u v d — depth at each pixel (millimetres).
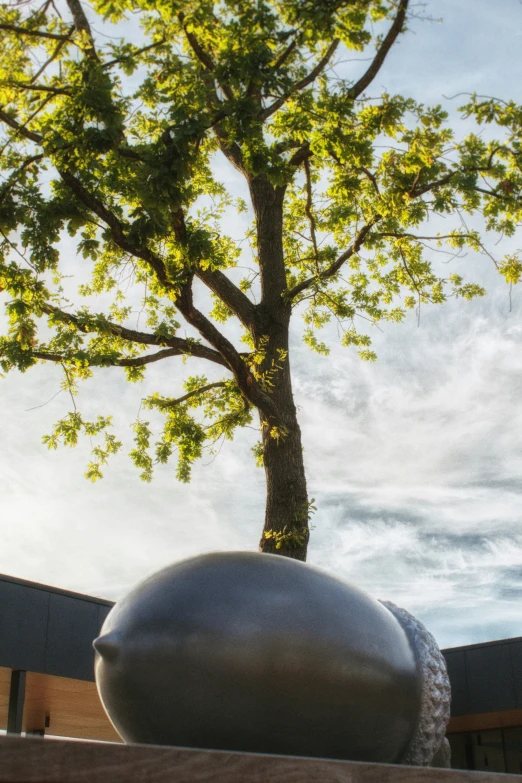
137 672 3473
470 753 20203
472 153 9688
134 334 11328
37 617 15242
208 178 13242
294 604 3637
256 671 3404
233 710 3389
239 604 3553
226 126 8211
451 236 11141
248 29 7992
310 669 3490
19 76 8344
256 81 8008
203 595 3592
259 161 8406
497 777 2834
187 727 3426
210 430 13414
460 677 17734
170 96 8234
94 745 2014
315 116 8859
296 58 9211
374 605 4047
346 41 8219
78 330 11148
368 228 10867
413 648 4113
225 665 3389
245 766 2268
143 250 8695
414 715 3930
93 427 12961
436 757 4297
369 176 9789
